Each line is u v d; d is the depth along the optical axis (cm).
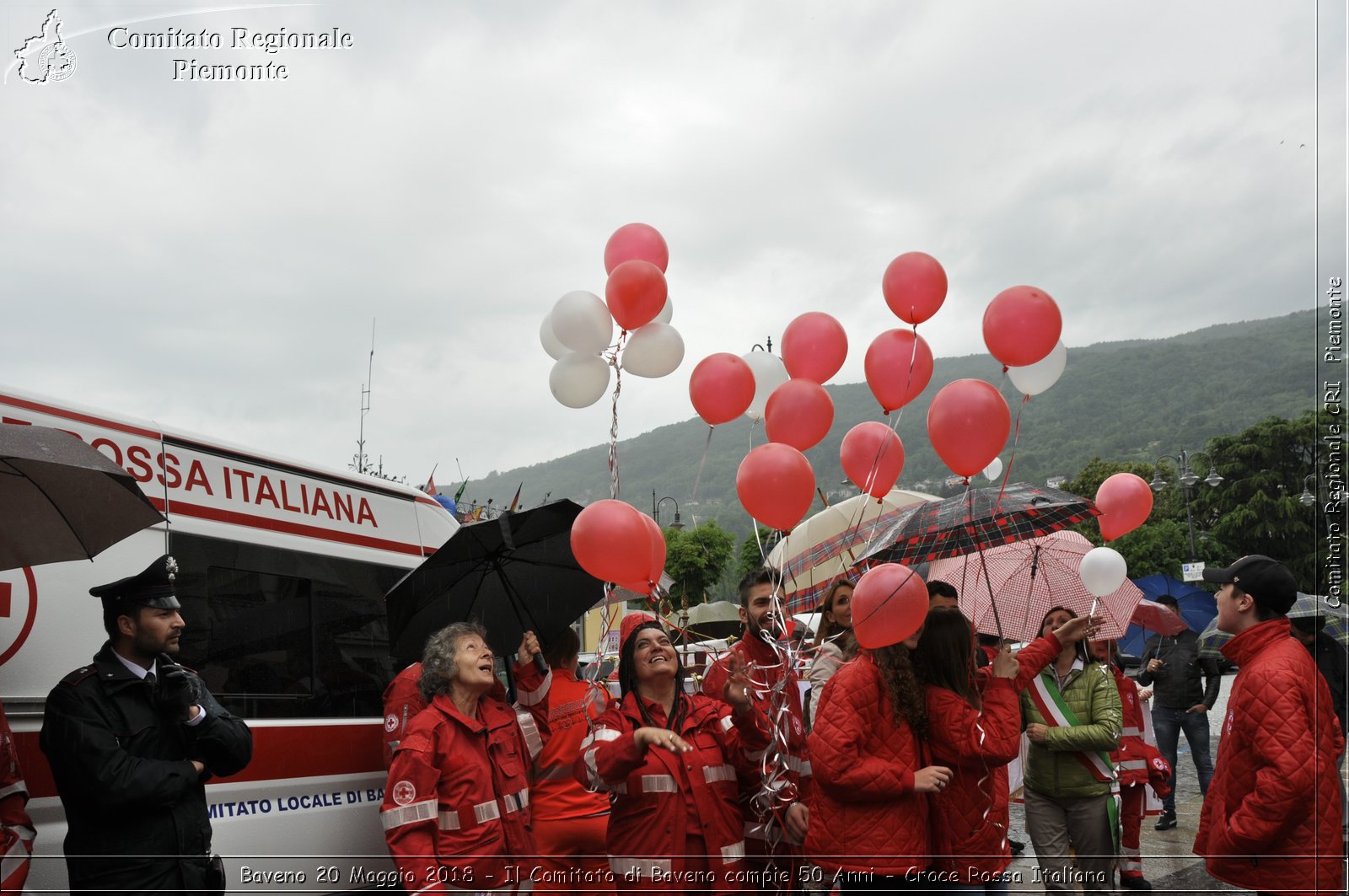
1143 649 1155
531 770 526
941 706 408
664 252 491
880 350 448
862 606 395
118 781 355
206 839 383
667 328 459
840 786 388
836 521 682
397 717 505
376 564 589
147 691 383
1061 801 559
